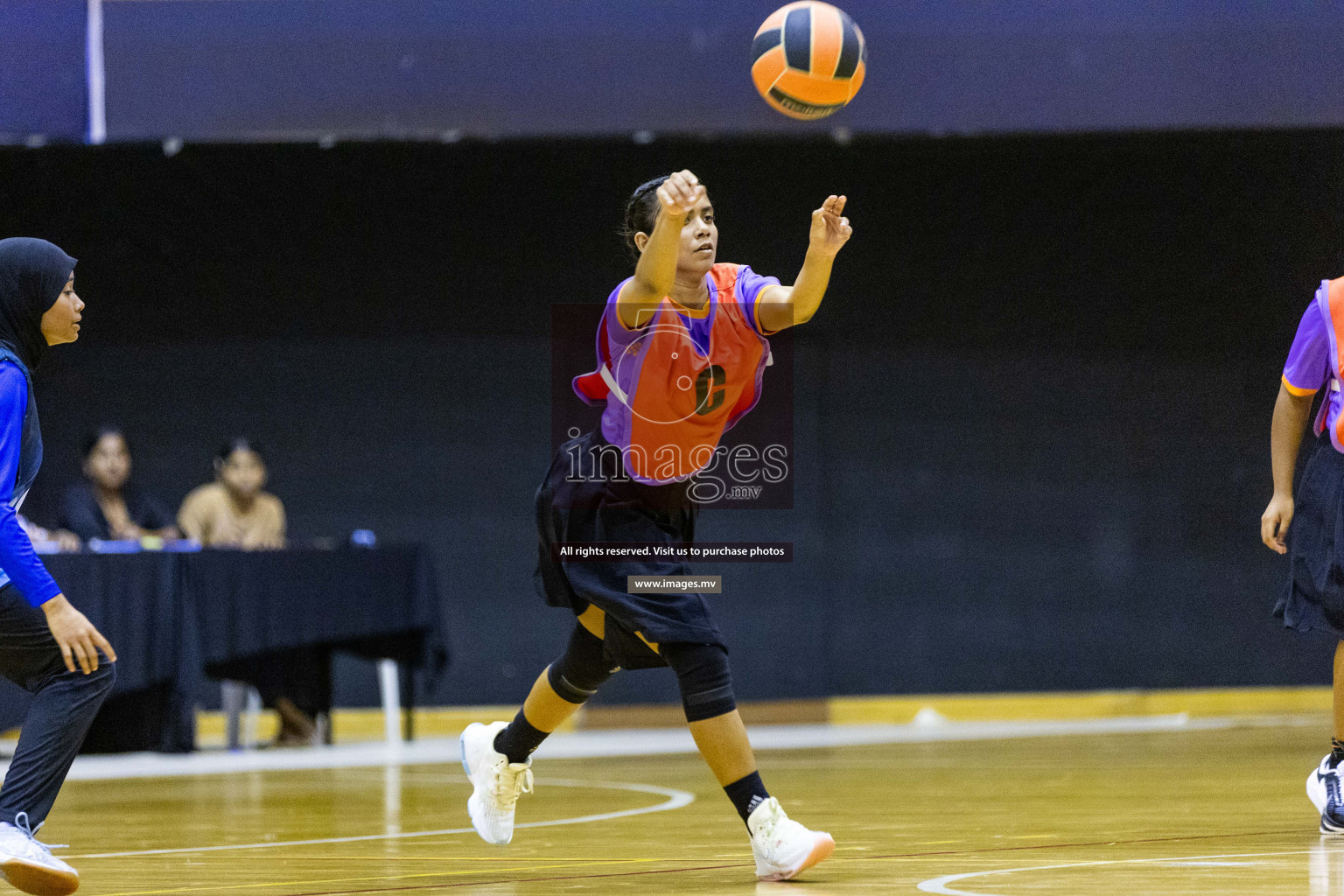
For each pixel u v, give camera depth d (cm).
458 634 3294
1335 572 1084
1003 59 2859
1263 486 3384
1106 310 3375
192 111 2847
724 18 2862
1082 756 2092
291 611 2297
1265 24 2848
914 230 3347
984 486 3356
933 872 889
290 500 3316
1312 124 2836
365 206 3359
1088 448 3372
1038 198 3362
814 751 2350
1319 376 1120
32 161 3266
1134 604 3366
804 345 3322
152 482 3297
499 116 2850
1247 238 3369
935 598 3338
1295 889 781
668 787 1705
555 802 1518
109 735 2184
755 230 3297
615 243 3353
